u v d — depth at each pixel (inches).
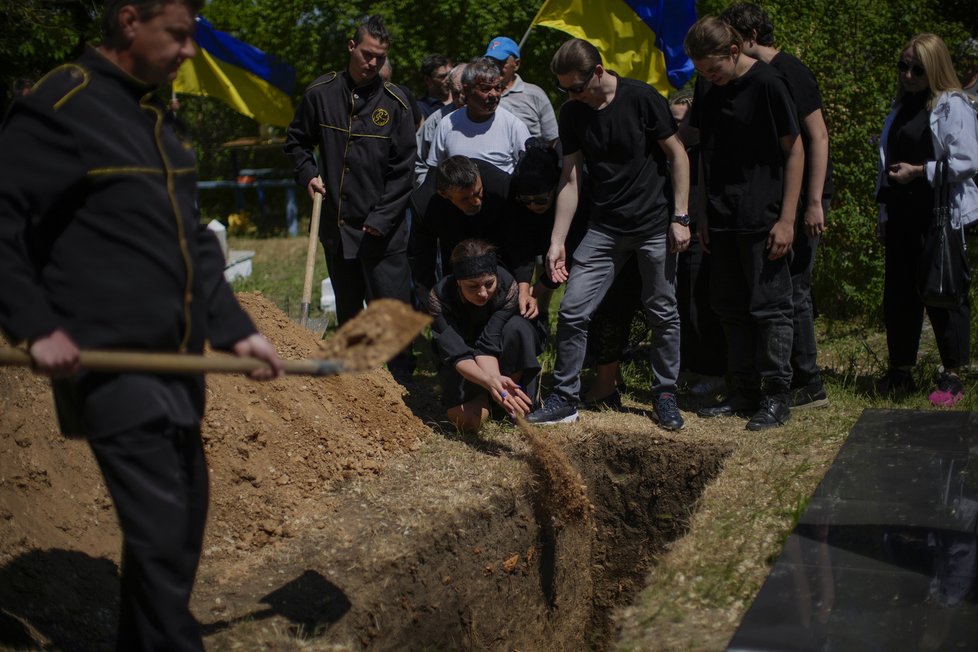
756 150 200.2
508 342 205.9
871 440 199.5
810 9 309.1
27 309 99.4
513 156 219.5
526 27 464.8
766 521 168.9
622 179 205.5
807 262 216.7
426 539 169.3
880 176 225.6
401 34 481.4
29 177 101.6
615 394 234.1
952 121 206.8
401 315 110.9
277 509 173.8
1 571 133.1
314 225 242.5
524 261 213.6
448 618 169.0
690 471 208.2
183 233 110.0
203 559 160.7
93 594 141.3
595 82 198.4
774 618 134.8
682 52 289.6
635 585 217.8
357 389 214.1
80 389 106.7
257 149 735.7
